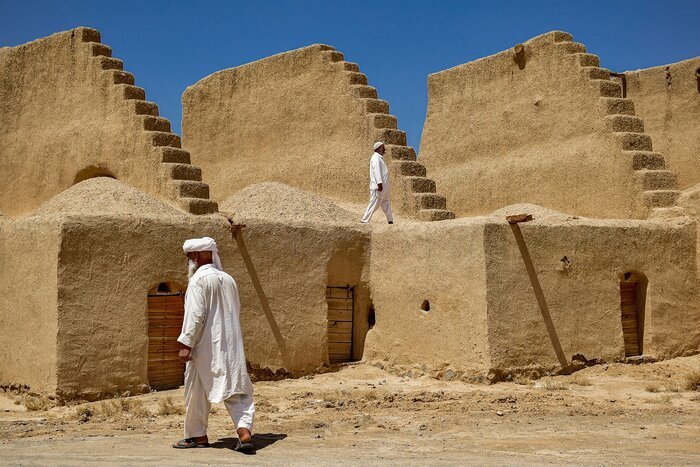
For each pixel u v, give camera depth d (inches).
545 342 486.6
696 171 657.6
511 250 480.4
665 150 677.9
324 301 526.6
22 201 698.2
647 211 558.3
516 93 658.8
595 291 508.7
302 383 494.3
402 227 527.5
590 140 599.2
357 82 660.1
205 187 581.3
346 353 547.2
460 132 704.4
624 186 572.4
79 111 653.9
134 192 536.7
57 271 433.7
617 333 514.9
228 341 304.5
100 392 442.9
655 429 347.9
